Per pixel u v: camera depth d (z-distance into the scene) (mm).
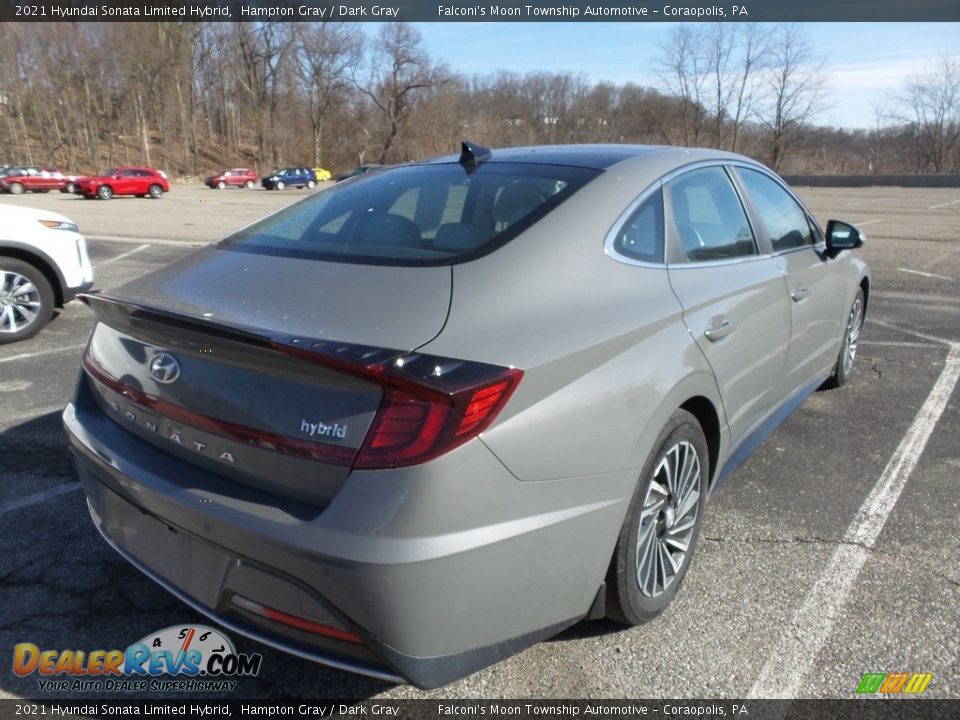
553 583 2102
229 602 2061
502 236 2398
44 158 75688
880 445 4207
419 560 1790
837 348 4605
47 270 6578
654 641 2549
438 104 79500
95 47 75562
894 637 2566
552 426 2012
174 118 83750
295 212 3035
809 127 56000
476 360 1918
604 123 79500
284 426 1938
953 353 6121
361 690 2361
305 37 80875
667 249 2744
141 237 14586
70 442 2535
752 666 2430
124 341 2416
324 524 1837
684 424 2561
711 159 3320
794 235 3908
